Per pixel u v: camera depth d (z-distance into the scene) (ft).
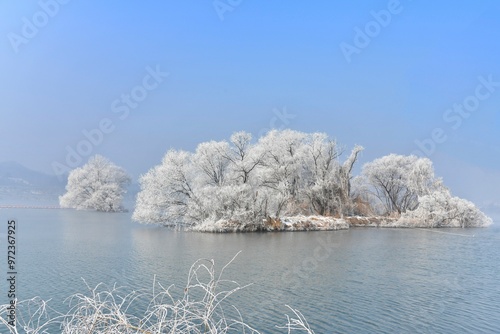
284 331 58.85
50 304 65.98
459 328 63.26
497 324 64.95
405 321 65.57
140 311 60.85
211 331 24.35
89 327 22.59
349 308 71.51
